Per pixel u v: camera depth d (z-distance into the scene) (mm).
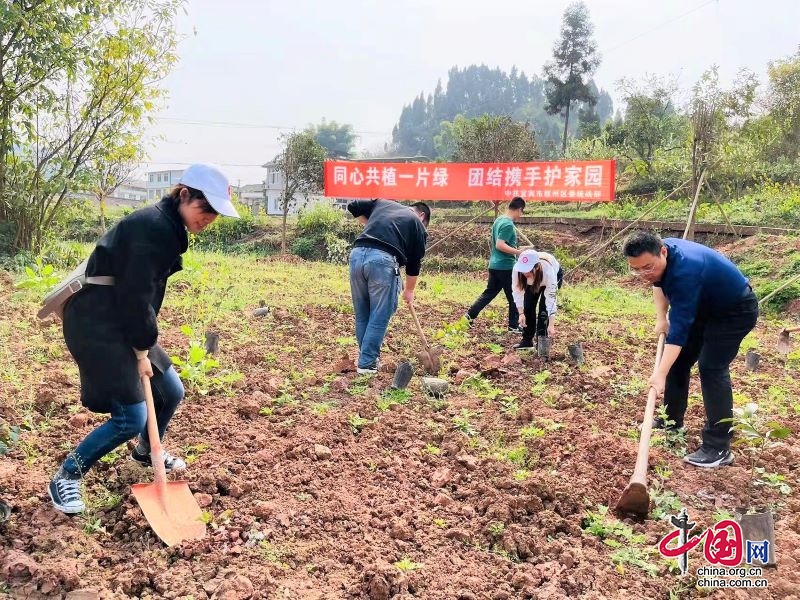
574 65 42562
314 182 23797
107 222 21703
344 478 3990
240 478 3852
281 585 2941
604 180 12562
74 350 3236
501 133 24109
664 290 4309
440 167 13609
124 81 11180
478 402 5547
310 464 4117
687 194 21922
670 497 3887
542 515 3613
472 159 24391
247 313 8594
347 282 12688
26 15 10031
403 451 4445
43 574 2838
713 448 4418
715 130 14484
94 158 11508
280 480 3875
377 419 4906
